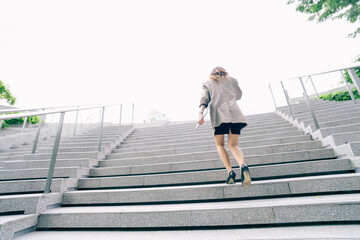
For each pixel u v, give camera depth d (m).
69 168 2.37
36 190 1.97
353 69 2.55
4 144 4.56
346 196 1.40
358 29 7.50
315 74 2.91
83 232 1.48
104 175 2.68
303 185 1.61
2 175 2.41
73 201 1.93
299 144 2.59
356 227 1.14
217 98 1.75
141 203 1.85
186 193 1.79
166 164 2.62
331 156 2.16
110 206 1.83
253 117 5.91
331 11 7.46
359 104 3.62
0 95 10.53
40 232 1.49
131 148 3.97
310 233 1.12
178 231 1.40
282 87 4.59
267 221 1.32
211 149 3.29
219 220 1.39
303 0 7.69
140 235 1.36
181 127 6.04
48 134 6.32
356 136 2.13
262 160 2.36
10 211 1.59
